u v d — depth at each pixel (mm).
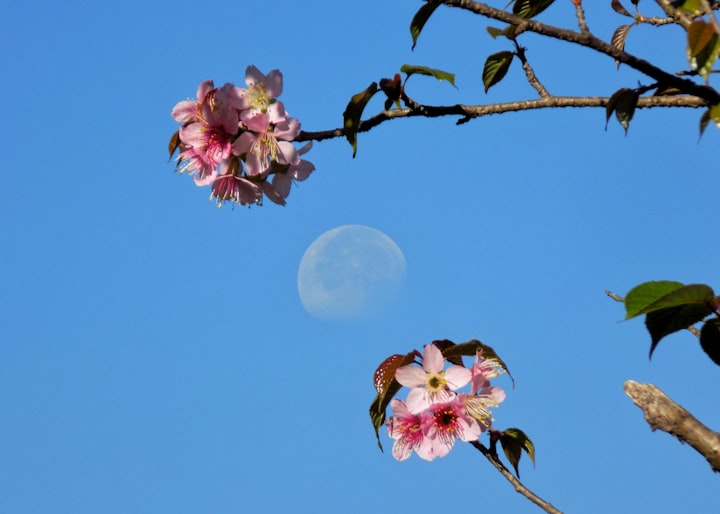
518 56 3400
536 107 3215
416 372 3189
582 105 3139
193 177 3705
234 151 3600
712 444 2365
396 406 3201
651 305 2311
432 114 3369
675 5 2852
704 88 2711
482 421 3113
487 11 2695
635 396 2488
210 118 3619
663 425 2438
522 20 2693
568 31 2711
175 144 3703
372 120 3475
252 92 3623
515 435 3078
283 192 3703
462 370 3174
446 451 3127
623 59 2725
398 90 3373
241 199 3693
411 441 3182
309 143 3654
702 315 2332
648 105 2934
